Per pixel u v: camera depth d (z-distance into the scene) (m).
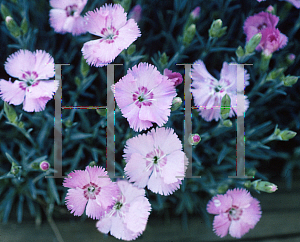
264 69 0.44
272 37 0.43
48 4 0.47
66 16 0.44
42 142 0.45
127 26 0.41
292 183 0.49
